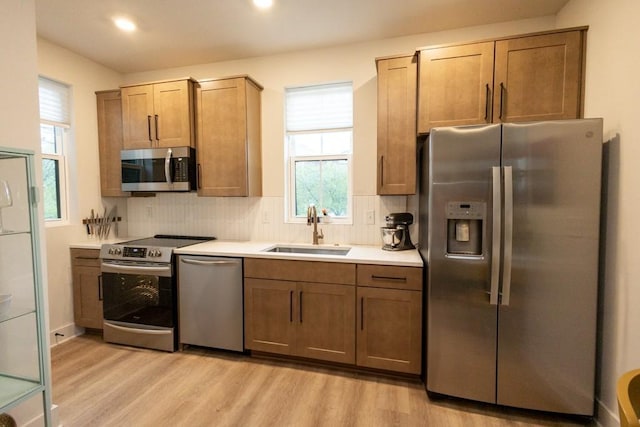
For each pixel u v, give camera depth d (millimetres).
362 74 2799
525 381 1855
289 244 2893
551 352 1809
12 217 1564
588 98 1961
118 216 3410
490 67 2115
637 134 1581
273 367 2414
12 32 1670
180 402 1998
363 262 2221
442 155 1912
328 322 2326
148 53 2961
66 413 1892
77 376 2281
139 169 2926
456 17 2408
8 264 1588
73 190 3006
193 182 2895
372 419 1854
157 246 2678
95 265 2877
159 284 2645
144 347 2707
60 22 2436
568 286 1767
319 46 2848
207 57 3053
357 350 2277
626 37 1647
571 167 1730
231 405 1972
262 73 3035
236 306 2502
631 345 1606
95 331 3020
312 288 2340
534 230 1782
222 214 3215
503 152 1811
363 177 2840
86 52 2939
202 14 2336
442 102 2211
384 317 2211
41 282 1584
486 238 1860
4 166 1557
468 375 1938
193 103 2871
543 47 2033
